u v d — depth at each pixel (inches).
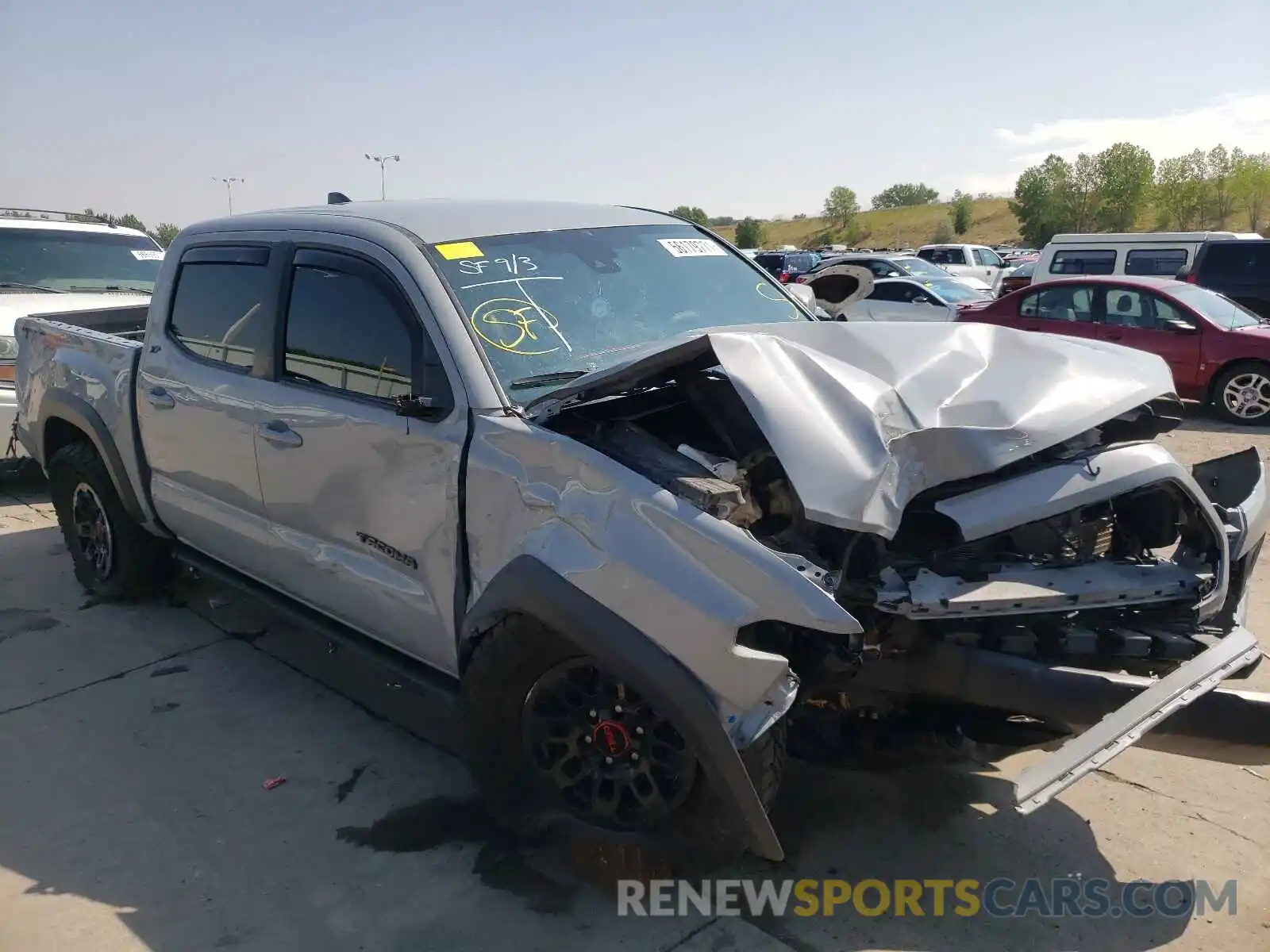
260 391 156.6
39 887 124.4
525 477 117.9
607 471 110.7
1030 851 129.3
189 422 173.2
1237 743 104.3
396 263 138.6
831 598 98.0
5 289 332.8
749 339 115.0
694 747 104.0
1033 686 106.3
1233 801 140.3
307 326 150.8
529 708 120.0
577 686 117.3
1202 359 447.2
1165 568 116.3
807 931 115.3
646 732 113.6
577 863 127.6
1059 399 119.1
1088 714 104.7
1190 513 120.3
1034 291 506.9
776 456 109.7
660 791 114.1
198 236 181.5
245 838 134.2
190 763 153.3
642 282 156.9
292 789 145.8
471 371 127.6
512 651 117.0
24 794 145.0
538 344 136.1
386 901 121.3
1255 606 209.6
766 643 106.7
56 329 220.5
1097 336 480.1
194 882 125.2
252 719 167.2
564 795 120.8
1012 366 126.6
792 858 128.2
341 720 166.6
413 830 135.6
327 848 131.8
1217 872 124.7
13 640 199.3
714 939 114.0
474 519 123.3
